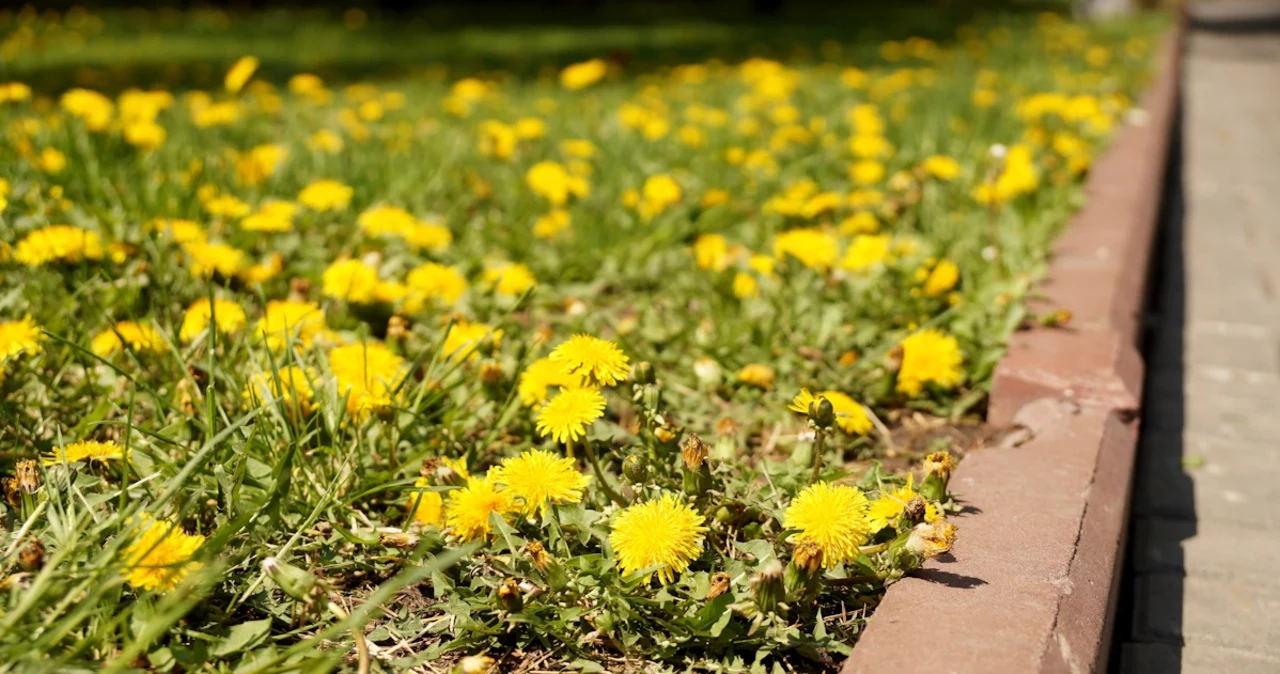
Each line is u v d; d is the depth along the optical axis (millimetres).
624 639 1077
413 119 3068
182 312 1366
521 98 3668
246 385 1243
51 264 1443
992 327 1489
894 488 1189
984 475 1239
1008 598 1082
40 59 4633
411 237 1612
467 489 1119
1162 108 3574
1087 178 2332
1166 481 1434
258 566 1112
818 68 4793
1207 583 1287
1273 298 2066
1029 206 2006
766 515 1164
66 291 1447
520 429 1307
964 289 1589
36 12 7535
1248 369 1712
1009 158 2020
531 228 1917
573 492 1095
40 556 1037
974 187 2178
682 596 1102
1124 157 2631
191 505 1070
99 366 1326
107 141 2051
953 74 4352
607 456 1236
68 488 1089
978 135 2752
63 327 1372
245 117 2811
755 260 1588
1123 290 1645
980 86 3801
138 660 1031
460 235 1885
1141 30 6898
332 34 6613
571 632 1090
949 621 1061
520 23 7871
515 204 2045
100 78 4027
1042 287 1633
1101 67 4594
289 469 1118
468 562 1129
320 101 3184
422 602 1125
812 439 1216
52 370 1320
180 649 1032
